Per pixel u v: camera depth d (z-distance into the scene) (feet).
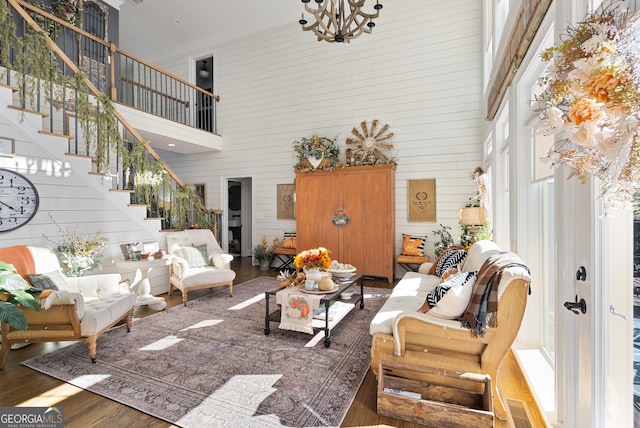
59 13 17.51
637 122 2.60
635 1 3.35
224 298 14.55
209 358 8.60
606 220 4.11
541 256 8.09
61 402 6.66
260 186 23.00
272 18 22.06
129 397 6.82
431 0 18.40
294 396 6.88
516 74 8.14
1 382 7.41
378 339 7.09
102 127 13.43
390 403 6.17
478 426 5.57
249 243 27.48
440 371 6.26
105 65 19.38
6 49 11.36
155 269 15.08
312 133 21.35
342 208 18.47
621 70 2.69
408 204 18.89
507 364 8.25
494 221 11.52
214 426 5.94
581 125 2.90
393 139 19.22
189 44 25.25
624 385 3.84
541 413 6.08
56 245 11.75
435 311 6.78
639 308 3.56
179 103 25.82
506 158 11.39
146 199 15.39
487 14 15.49
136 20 22.25
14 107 10.80
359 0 9.32
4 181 10.55
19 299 6.99
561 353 5.31
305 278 11.09
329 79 20.89
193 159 25.20
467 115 17.71
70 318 8.16
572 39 3.32
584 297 4.50
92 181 12.98
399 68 19.15
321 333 10.43
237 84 23.70
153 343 9.56
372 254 17.84
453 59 17.98
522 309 6.07
